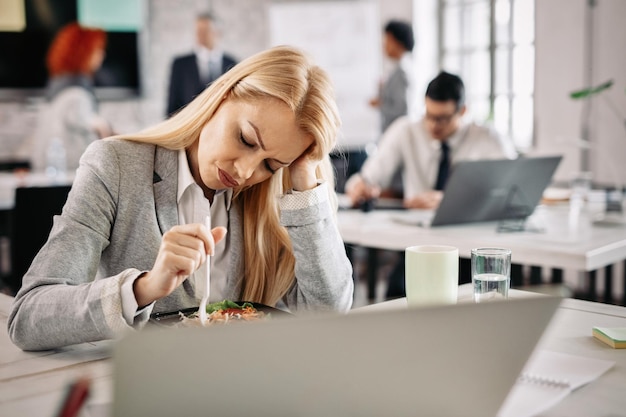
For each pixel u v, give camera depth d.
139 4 6.22
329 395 0.70
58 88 5.87
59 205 2.21
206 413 0.66
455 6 5.79
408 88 5.44
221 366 0.64
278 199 1.47
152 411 0.65
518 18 5.11
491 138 3.48
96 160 1.41
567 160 4.61
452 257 1.29
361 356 0.69
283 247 1.57
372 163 3.65
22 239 2.17
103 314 1.12
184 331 0.62
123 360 0.62
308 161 1.47
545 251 2.14
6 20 5.80
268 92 1.34
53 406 0.92
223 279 1.55
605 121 4.39
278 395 0.68
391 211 3.00
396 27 5.35
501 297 1.27
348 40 6.27
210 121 1.43
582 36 4.48
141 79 6.31
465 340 0.73
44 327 1.15
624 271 3.98
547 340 1.20
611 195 3.31
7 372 1.07
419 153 3.56
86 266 1.30
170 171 1.46
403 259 3.22
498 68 5.32
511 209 2.62
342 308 1.52
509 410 0.88
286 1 6.39
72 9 5.95
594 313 1.37
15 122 5.89
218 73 5.89
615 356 1.11
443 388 0.75
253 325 0.64
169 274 1.11
